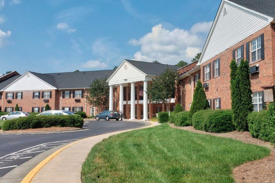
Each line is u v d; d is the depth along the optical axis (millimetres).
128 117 45062
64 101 51844
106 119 39219
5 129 21078
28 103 52969
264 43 15422
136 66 41125
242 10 18031
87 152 10414
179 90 35969
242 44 18016
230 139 11383
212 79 22953
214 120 14453
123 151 9602
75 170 7523
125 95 48062
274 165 6859
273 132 9320
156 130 17328
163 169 6898
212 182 5805
